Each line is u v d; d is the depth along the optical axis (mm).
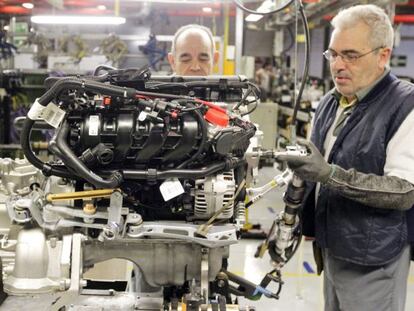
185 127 1365
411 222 1790
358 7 1806
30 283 1340
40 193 1555
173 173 1374
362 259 1772
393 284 1808
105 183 1326
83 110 1388
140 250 1467
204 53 2572
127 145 1362
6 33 6059
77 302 1495
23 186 1612
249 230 4984
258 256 1873
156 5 7625
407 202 1642
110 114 1389
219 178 1422
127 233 1390
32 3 6242
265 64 9758
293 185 1622
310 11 5312
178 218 1521
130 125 1358
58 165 1449
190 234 1393
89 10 7258
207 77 1610
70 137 1385
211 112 1406
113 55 6094
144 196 1508
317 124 2090
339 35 1781
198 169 1393
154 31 8141
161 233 1389
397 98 1738
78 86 1313
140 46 6590
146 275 1489
